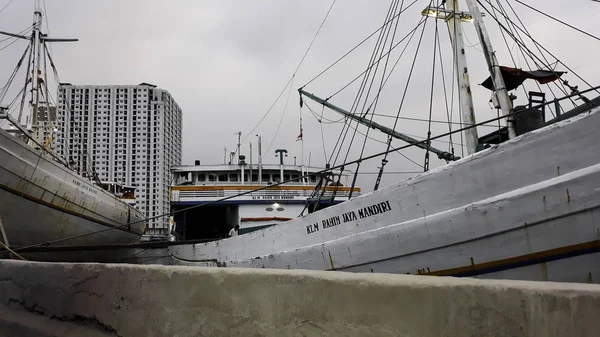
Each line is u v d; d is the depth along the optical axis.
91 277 3.45
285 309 2.15
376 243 5.70
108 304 3.21
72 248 11.17
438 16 8.26
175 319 2.67
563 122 4.20
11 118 11.98
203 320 2.52
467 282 1.67
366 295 1.87
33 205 12.69
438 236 5.02
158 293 2.83
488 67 6.91
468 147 7.37
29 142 17.94
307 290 2.08
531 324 1.49
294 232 7.30
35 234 13.14
